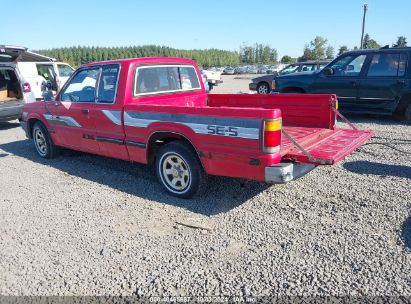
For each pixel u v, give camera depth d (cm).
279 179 377
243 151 393
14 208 464
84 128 585
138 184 534
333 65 1020
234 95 621
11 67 1022
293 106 564
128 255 347
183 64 608
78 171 611
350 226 383
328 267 316
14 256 353
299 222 397
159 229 396
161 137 481
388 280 296
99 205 464
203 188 460
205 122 417
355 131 538
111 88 529
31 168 643
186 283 304
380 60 938
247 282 302
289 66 1795
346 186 491
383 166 568
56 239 382
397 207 422
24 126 728
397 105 930
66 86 618
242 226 394
